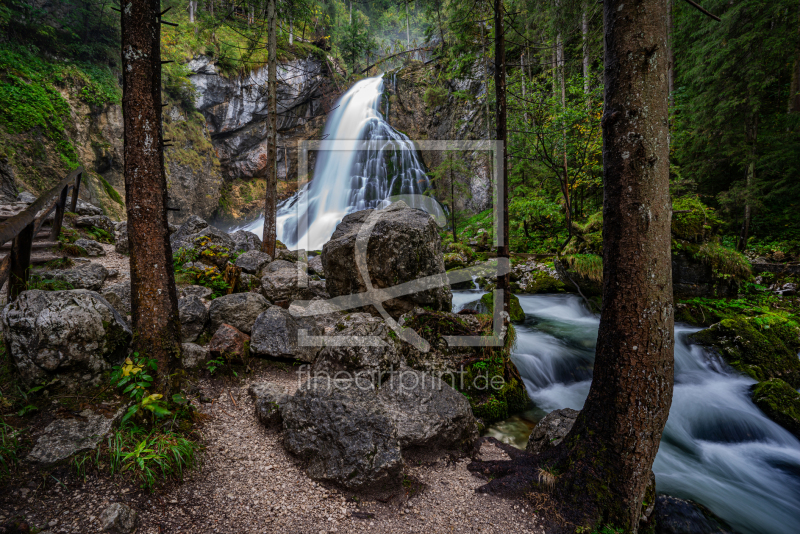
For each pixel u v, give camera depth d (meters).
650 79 2.54
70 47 16.97
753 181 10.47
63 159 14.15
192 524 2.39
